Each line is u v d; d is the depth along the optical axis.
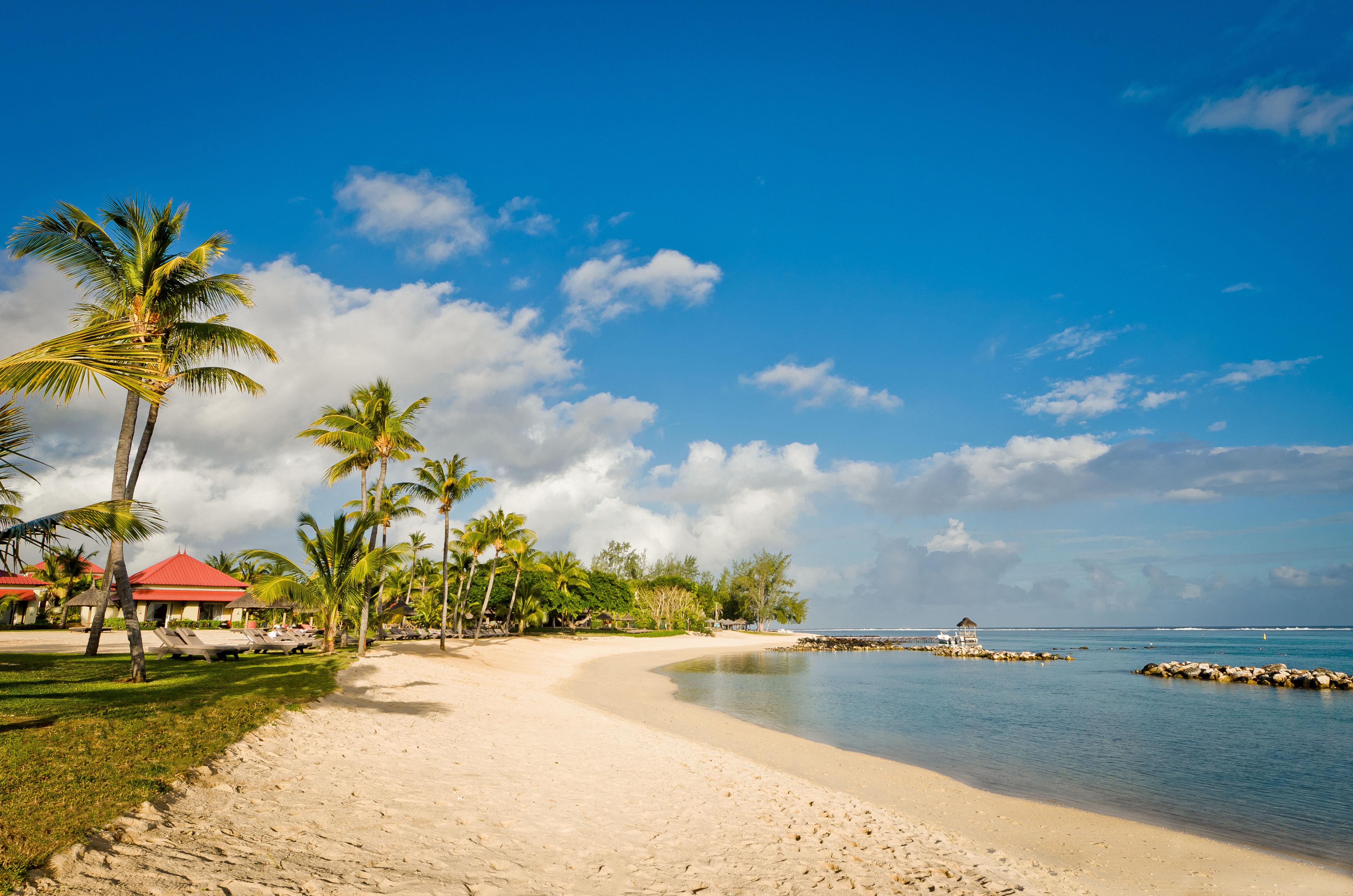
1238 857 11.87
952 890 8.80
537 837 8.84
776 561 135.50
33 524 9.49
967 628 98.75
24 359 7.57
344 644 34.69
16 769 7.96
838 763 18.17
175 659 24.38
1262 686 45.28
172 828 7.01
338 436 31.39
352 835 7.83
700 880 8.08
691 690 36.72
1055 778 17.77
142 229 18.25
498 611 69.81
